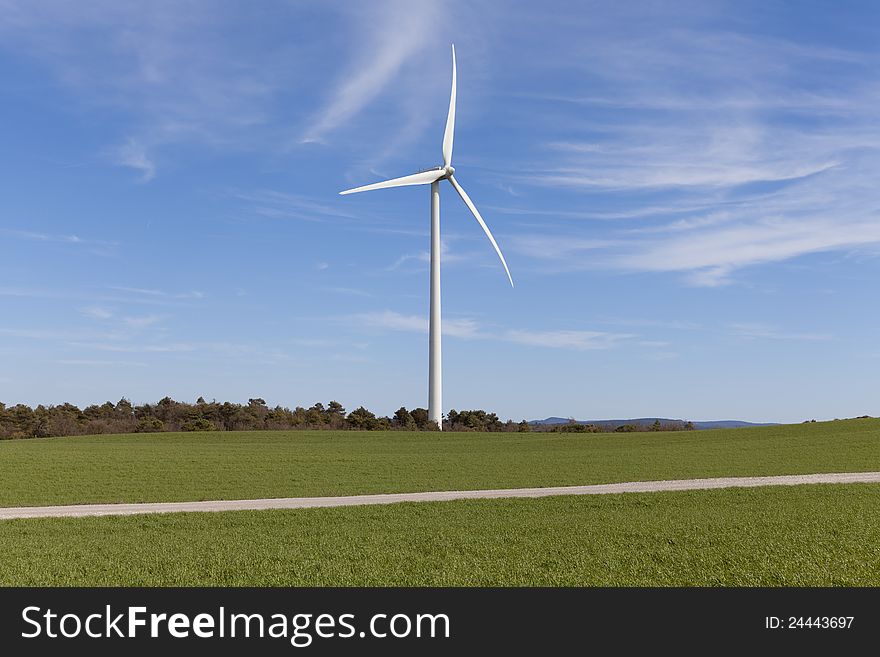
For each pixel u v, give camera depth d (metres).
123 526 23.95
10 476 41.38
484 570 16.14
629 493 31.08
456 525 22.95
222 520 24.94
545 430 110.06
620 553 17.66
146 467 45.81
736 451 55.03
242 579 15.72
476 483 38.28
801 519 22.50
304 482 39.19
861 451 52.56
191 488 36.97
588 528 21.62
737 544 18.42
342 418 115.81
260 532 22.22
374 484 38.16
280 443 72.12
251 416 112.62
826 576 15.23
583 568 16.20
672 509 25.91
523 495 32.25
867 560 16.53
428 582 15.21
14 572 16.53
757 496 29.14
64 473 42.72
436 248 77.50
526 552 18.02
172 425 106.88
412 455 55.72
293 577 15.79
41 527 23.89
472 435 82.19
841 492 29.80
